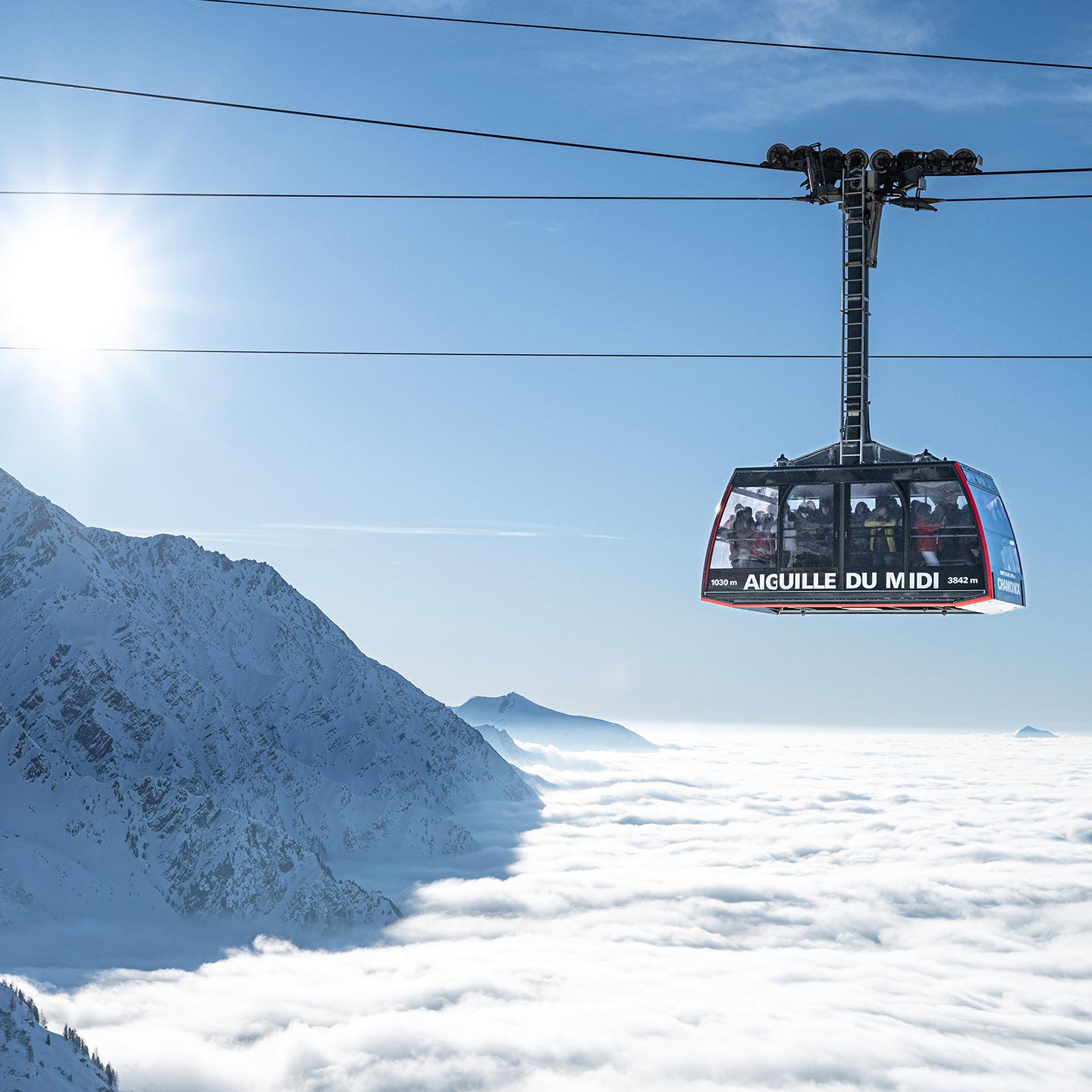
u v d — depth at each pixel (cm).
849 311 2939
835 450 3200
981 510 3030
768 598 3173
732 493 3241
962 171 2634
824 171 2717
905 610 3170
